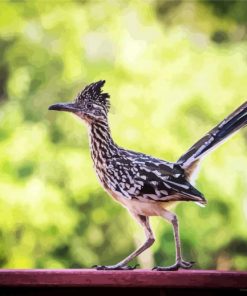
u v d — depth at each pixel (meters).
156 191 6.54
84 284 5.67
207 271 5.74
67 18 16.73
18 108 16.38
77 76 16.45
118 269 6.19
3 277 5.69
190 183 6.68
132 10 16.44
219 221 15.55
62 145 16.03
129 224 16.47
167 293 5.72
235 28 19.61
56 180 15.33
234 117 6.77
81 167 15.30
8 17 17.19
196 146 6.76
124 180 6.61
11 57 17.38
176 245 6.29
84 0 17.16
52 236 15.00
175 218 6.47
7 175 14.83
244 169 15.38
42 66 17.28
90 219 16.25
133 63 15.51
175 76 15.37
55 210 14.81
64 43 16.67
